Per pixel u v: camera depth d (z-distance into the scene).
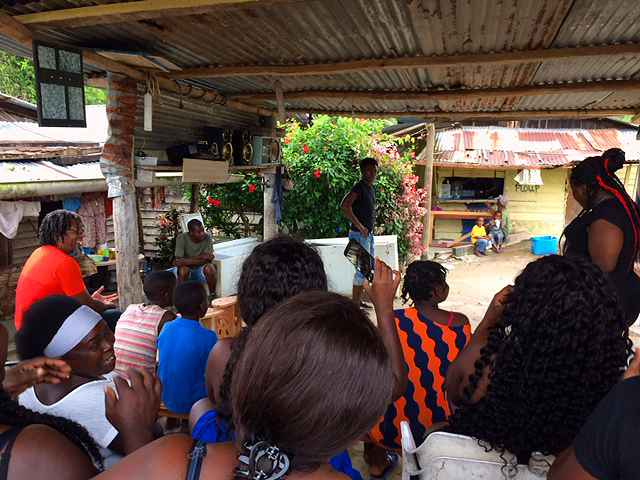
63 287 3.10
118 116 4.07
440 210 13.91
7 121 8.42
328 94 5.34
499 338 1.53
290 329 0.79
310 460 0.82
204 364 2.94
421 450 1.62
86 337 1.82
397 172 9.30
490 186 14.63
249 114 6.62
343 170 8.54
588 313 1.37
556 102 5.79
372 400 0.79
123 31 3.50
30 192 5.66
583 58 3.84
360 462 3.17
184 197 9.73
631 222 2.66
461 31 3.37
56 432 1.13
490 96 4.93
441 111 6.58
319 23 3.31
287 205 8.73
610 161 2.76
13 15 3.01
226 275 6.97
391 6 3.00
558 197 14.20
